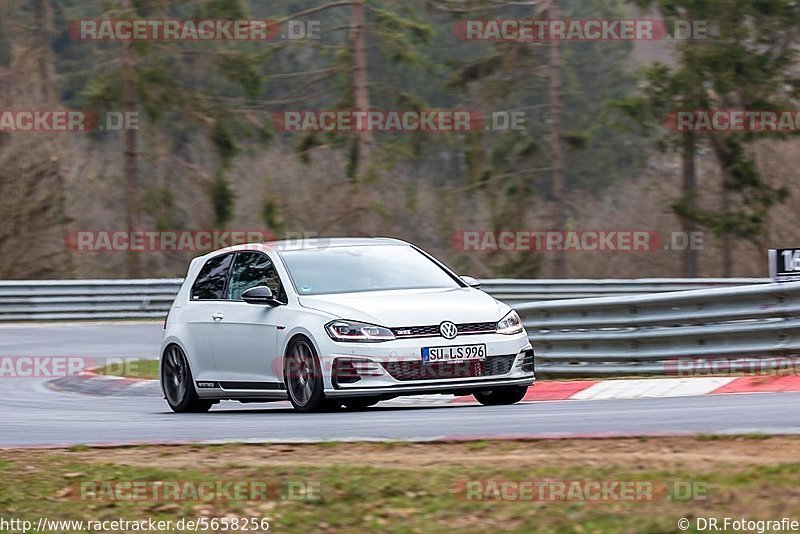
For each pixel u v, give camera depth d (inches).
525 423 1225.4
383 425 1274.6
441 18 7155.5
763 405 1269.7
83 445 1212.5
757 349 1696.6
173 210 5861.2
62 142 5989.2
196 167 5762.8
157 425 1439.5
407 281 1578.5
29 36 6200.8
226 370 1605.6
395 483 936.3
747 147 5935.0
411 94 5285.4
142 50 5349.4
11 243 5713.6
